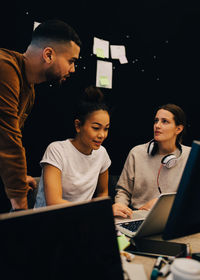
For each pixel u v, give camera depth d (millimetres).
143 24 2596
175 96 2736
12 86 1131
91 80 2389
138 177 1731
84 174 1388
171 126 1655
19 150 1112
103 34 2428
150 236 944
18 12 1955
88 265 550
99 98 1302
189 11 2662
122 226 1083
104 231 588
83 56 2330
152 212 852
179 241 996
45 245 505
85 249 552
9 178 1098
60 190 1243
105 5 2396
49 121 2213
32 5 2010
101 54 2354
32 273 483
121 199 1686
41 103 2160
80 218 557
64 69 1308
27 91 1327
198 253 862
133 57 2600
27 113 1539
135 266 790
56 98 2223
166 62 2699
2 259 458
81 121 1312
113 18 2459
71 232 541
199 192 735
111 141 2590
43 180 1278
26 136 2127
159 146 1726
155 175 1707
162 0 2600
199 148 690
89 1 2303
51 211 522
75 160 1360
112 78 2516
